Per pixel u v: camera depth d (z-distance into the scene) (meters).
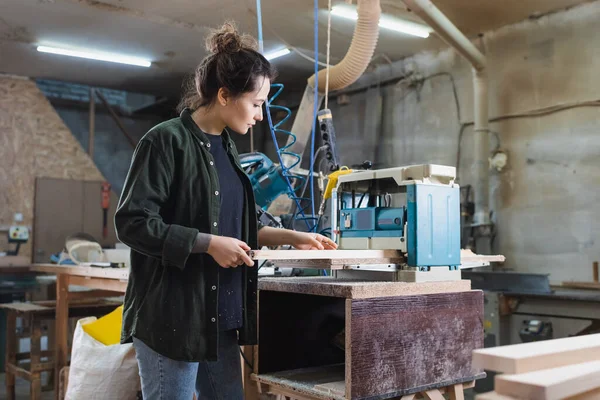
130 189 1.27
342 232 1.88
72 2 4.54
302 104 2.82
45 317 3.39
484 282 3.73
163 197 1.30
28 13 4.76
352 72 2.74
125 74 6.60
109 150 8.15
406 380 1.51
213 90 1.39
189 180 1.34
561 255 4.46
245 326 1.45
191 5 4.59
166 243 1.23
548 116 4.61
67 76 6.70
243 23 4.93
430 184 1.68
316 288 1.53
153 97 8.34
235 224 1.44
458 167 5.22
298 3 4.45
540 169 4.63
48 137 6.88
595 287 3.91
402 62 5.77
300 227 2.38
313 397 1.57
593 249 4.27
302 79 6.61
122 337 1.34
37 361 3.33
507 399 0.76
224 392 1.47
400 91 5.79
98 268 2.83
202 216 1.35
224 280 1.41
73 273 3.02
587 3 4.41
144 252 1.26
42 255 6.68
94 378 2.34
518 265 4.73
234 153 1.48
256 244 1.49
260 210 2.10
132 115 8.40
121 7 4.65
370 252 1.60
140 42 5.48
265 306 1.79
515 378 0.77
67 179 6.94
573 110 4.45
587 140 4.35
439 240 1.69
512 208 4.80
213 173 1.37
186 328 1.29
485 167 4.77
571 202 4.42
